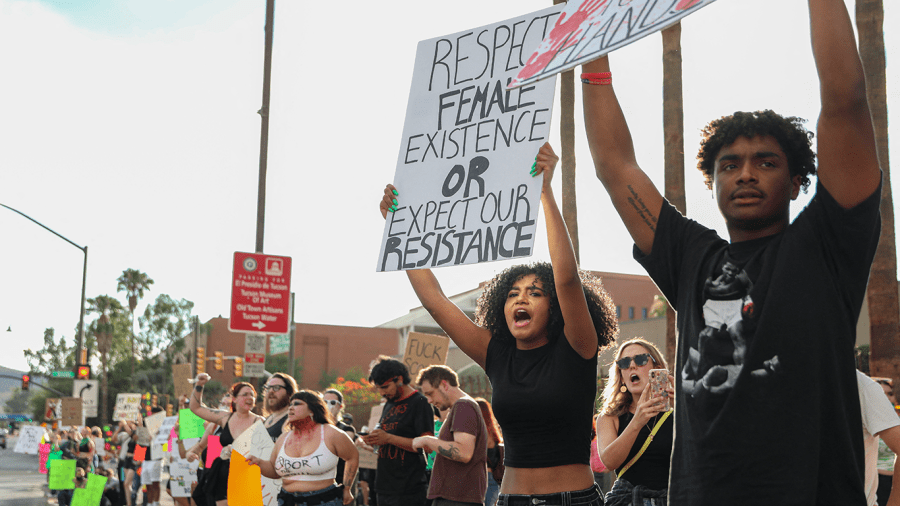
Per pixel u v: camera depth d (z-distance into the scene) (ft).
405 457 21.89
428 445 17.70
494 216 10.15
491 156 10.45
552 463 10.16
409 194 11.10
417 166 11.17
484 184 10.39
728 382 6.13
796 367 5.93
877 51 38.70
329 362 234.58
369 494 33.40
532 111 10.27
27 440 76.74
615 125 7.88
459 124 10.96
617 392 14.01
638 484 12.84
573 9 7.63
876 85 38.68
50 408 94.17
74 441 58.44
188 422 36.35
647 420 12.58
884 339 37.88
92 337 250.37
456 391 21.98
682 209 41.55
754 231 6.71
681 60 42.29
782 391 5.91
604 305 12.16
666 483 12.69
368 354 237.86
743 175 6.64
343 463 27.78
